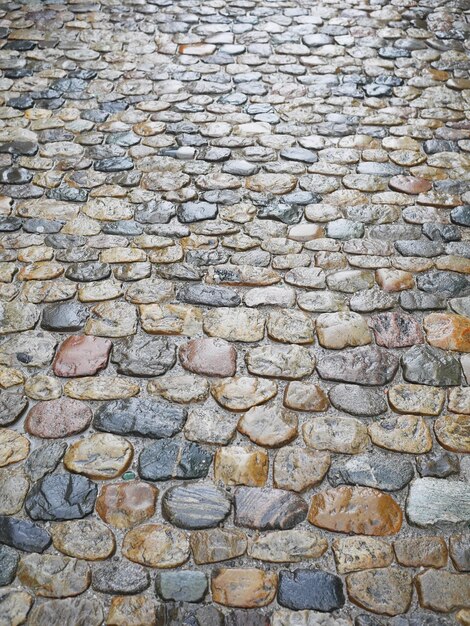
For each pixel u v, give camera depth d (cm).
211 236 359
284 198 386
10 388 276
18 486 241
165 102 476
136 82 501
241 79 505
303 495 239
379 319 309
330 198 386
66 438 257
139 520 231
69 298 321
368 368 285
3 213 375
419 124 455
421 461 250
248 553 222
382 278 332
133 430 260
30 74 509
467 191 392
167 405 270
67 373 283
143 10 605
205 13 602
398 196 388
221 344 296
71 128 448
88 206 380
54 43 552
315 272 335
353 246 352
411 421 264
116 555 221
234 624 204
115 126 450
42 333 302
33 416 265
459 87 497
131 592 212
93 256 346
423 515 233
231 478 244
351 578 216
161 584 214
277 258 344
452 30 577
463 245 353
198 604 209
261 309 314
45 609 207
